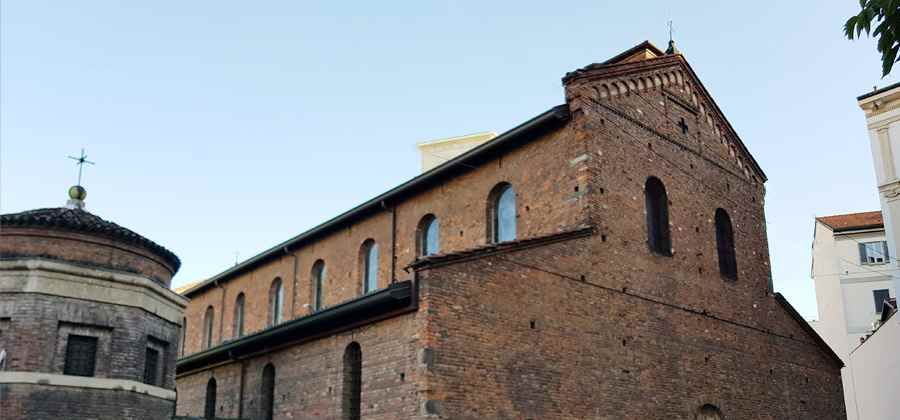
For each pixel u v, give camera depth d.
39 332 17.02
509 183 21.14
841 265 44.66
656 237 20.97
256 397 21.56
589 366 17.42
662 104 22.41
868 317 43.31
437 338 14.88
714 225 23.06
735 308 22.45
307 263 29.19
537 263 17.14
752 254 24.11
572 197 19.08
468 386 15.03
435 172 22.95
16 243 17.89
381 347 16.45
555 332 16.97
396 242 24.69
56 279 17.50
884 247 43.78
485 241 21.19
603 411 17.36
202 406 24.55
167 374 19.67
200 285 35.75
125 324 18.17
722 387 20.86
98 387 17.41
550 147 20.00
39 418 16.55
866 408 33.91
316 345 19.27
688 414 19.52
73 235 18.23
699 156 23.30
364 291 26.05
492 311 15.91
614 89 20.66
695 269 21.55
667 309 20.06
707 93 24.45
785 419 22.55
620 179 19.88
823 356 25.09
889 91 24.30
